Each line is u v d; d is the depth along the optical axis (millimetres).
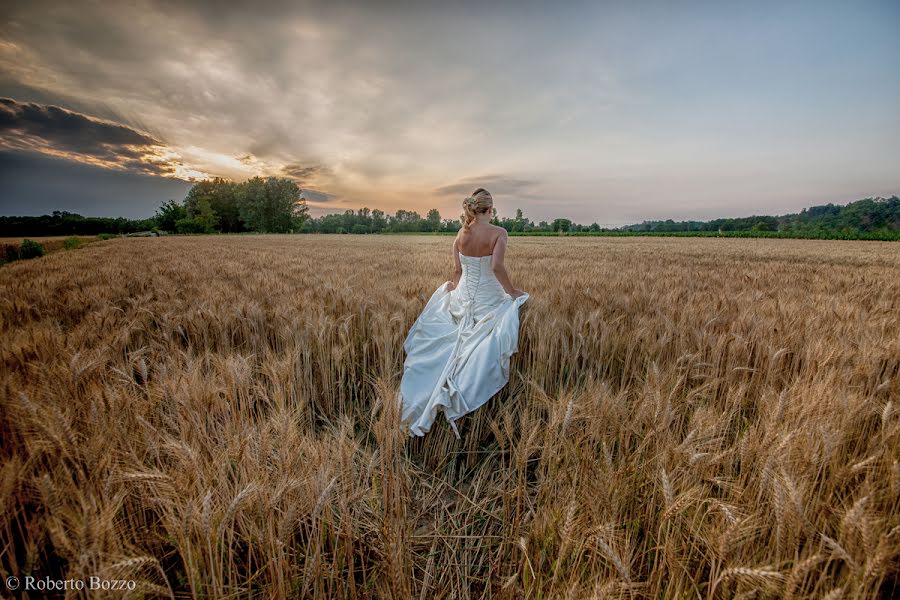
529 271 9320
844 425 1983
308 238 43594
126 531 1657
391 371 3537
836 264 13711
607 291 5676
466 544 2061
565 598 1279
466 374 3000
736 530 1275
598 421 2008
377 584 1725
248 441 1747
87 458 1663
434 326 3791
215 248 22281
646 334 3660
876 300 5453
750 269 10969
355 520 1976
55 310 4723
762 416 2230
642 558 1710
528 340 3715
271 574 1486
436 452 2834
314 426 3156
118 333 3328
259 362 3633
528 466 2662
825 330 3654
